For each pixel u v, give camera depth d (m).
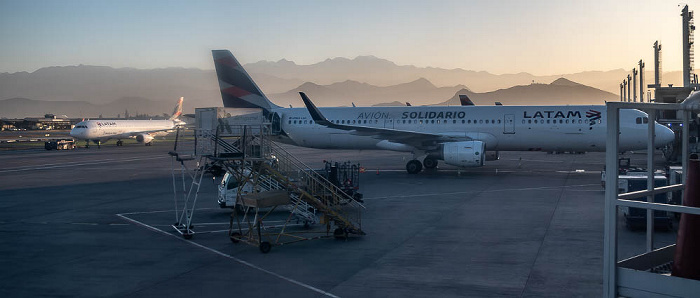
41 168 54.06
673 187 10.43
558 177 40.09
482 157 39.41
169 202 30.88
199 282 15.41
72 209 28.61
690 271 8.43
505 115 42.16
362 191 33.84
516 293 14.09
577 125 40.19
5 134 169.25
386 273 16.03
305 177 24.25
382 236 21.05
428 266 16.73
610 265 8.74
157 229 23.12
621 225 22.77
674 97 59.25
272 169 21.28
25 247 19.91
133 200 31.77
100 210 28.22
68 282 15.53
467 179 39.28
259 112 21.47
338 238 20.66
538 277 15.44
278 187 23.78
